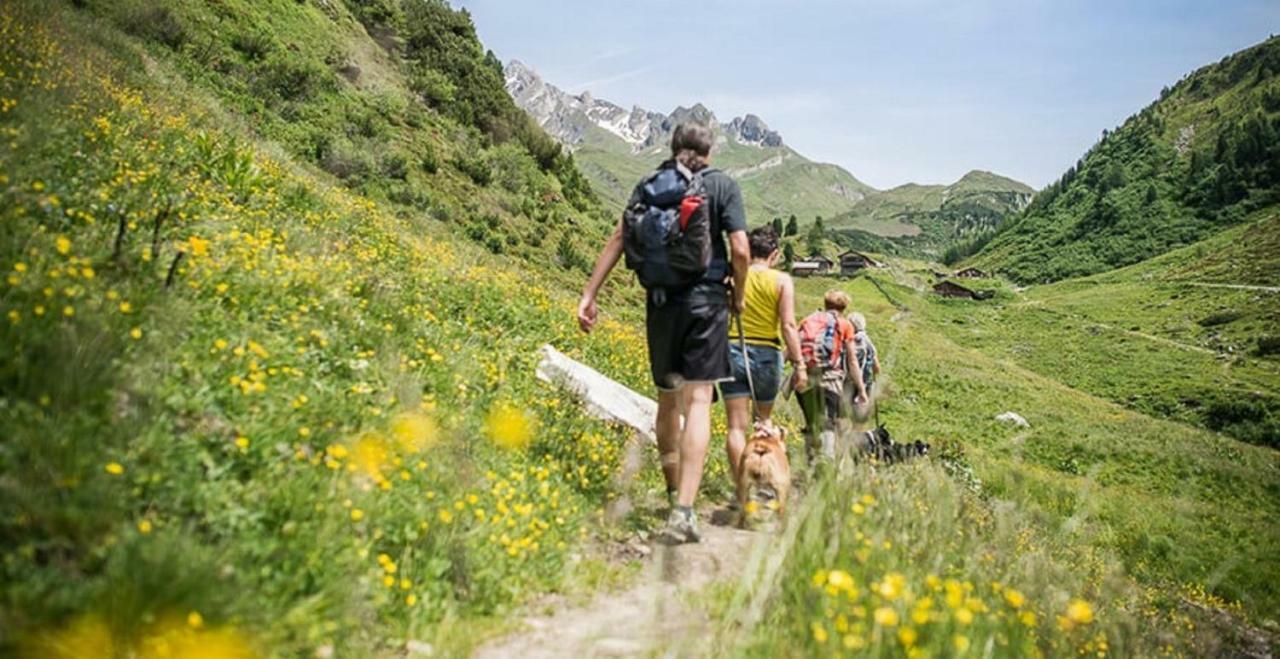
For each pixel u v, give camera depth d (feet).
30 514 7.93
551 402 19.88
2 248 12.42
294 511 10.08
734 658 8.80
